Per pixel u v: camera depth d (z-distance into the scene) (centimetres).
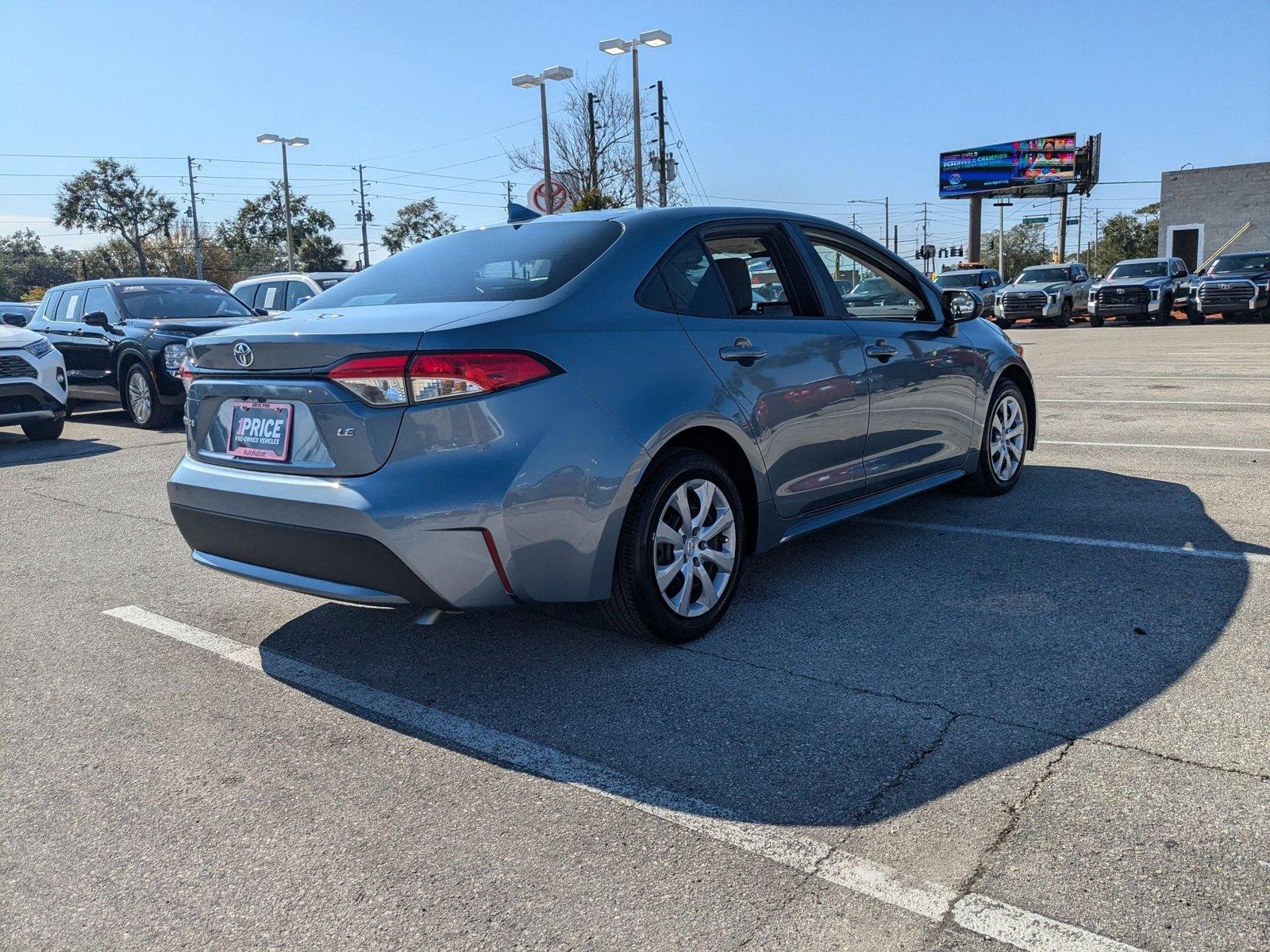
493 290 343
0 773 281
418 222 7231
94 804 262
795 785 259
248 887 224
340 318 329
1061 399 999
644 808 251
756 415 373
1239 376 1140
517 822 247
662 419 331
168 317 1102
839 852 228
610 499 317
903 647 349
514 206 423
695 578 360
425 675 342
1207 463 639
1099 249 8306
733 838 236
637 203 2527
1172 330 2259
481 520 294
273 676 347
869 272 466
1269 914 199
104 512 630
